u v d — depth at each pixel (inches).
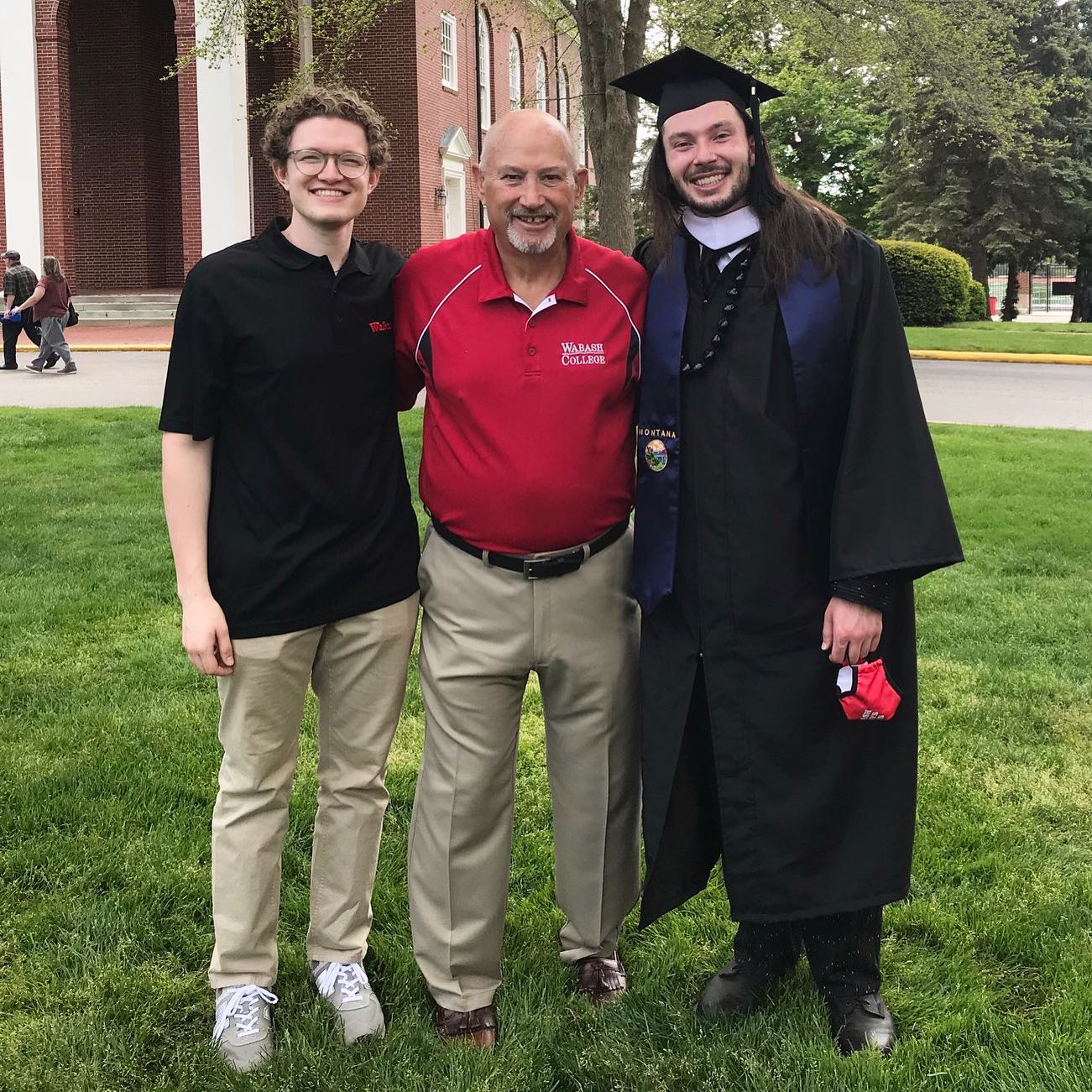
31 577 242.2
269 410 95.2
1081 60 1393.9
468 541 99.7
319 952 107.7
